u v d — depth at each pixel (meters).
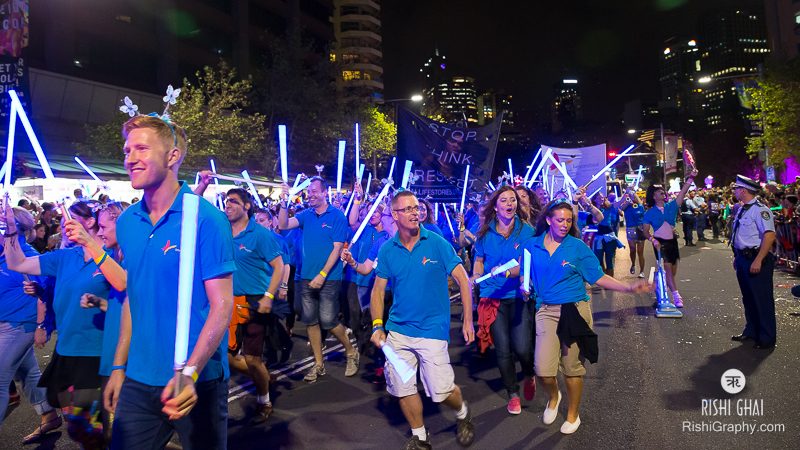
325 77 40.16
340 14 99.19
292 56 38.84
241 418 5.29
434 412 5.29
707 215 25.67
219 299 2.49
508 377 5.19
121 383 2.93
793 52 61.34
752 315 7.11
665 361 6.48
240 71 49.50
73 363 3.97
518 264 5.10
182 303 2.26
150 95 33.69
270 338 6.31
